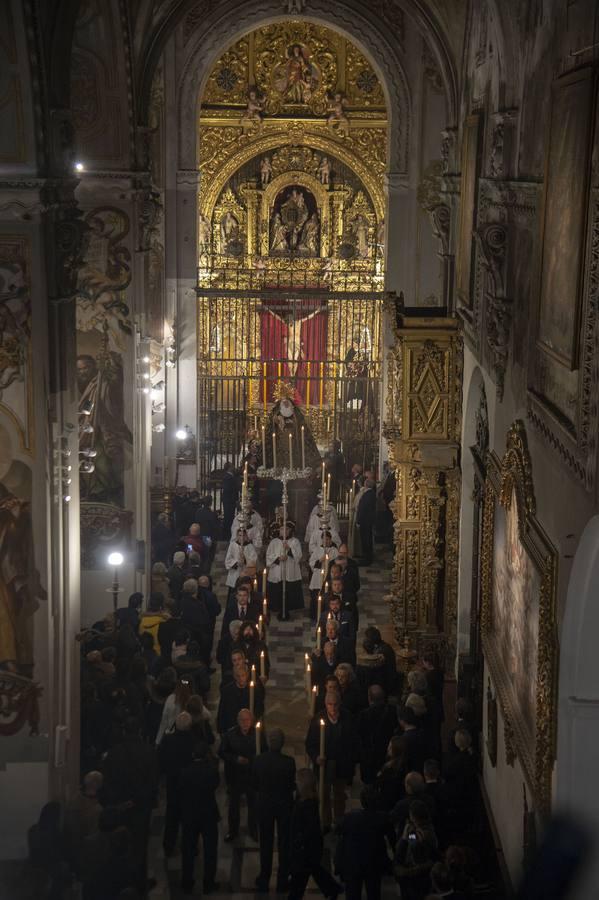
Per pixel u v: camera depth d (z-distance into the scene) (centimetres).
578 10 875
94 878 1088
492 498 1353
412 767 1354
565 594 857
